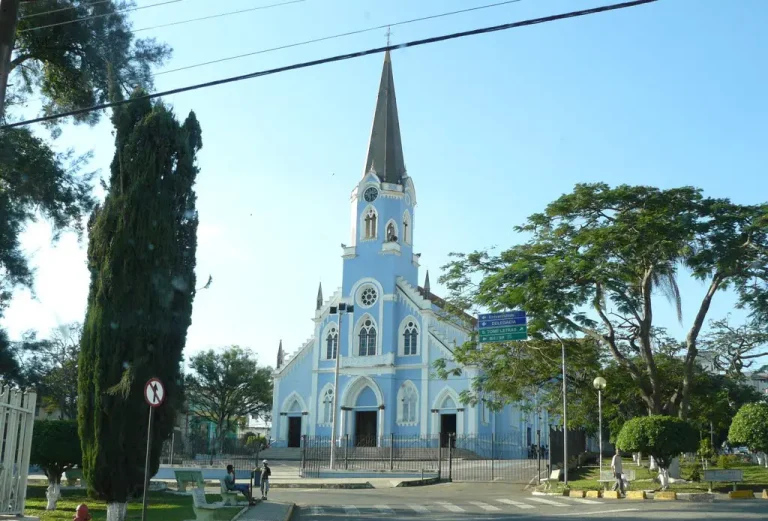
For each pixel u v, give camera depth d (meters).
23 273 23.50
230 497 25.67
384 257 69.19
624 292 32.78
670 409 35.78
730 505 24.64
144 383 20.47
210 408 79.50
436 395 64.44
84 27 23.62
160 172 21.69
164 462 52.38
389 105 74.12
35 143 24.36
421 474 43.62
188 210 22.39
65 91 25.39
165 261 21.27
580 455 44.94
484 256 39.19
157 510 24.30
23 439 15.80
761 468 38.75
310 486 38.09
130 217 20.97
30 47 24.38
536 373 39.34
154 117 21.77
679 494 27.42
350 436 66.62
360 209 71.31
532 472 44.47
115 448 20.23
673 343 43.12
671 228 31.88
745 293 33.53
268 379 80.56
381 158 72.25
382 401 65.69
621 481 29.30
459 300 39.59
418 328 66.94
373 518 23.72
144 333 20.66
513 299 33.91
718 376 41.84
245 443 61.47
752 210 32.53
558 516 22.38
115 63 23.81
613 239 32.53
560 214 35.66
